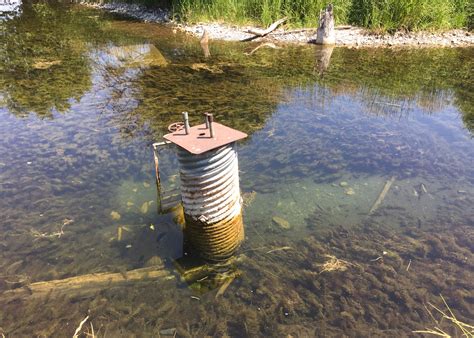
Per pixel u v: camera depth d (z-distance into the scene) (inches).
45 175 174.1
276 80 314.0
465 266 123.6
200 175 127.3
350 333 102.1
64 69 335.6
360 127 228.5
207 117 125.9
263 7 505.4
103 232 139.9
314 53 409.4
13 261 126.0
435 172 179.5
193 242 136.6
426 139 213.0
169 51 410.3
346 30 479.8
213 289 116.3
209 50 418.3
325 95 282.5
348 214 151.6
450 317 103.6
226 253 131.3
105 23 553.9
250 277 121.1
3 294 113.1
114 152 194.4
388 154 195.8
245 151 199.0
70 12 652.7
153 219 146.9
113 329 103.2
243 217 149.8
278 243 136.0
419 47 435.2
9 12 649.6
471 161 189.0
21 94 275.4
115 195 161.2
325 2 503.8
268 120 235.6
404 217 149.0
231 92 282.4
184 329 103.4
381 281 118.7
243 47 434.9
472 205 154.9
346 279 119.6
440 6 469.4
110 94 277.0
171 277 120.5
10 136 210.2
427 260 126.8
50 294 113.5
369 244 135.0
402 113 251.0
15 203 154.6
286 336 101.4
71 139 207.5
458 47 430.9
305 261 127.6
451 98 279.1
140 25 544.4
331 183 171.5
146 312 108.3
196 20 539.8
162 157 190.5
